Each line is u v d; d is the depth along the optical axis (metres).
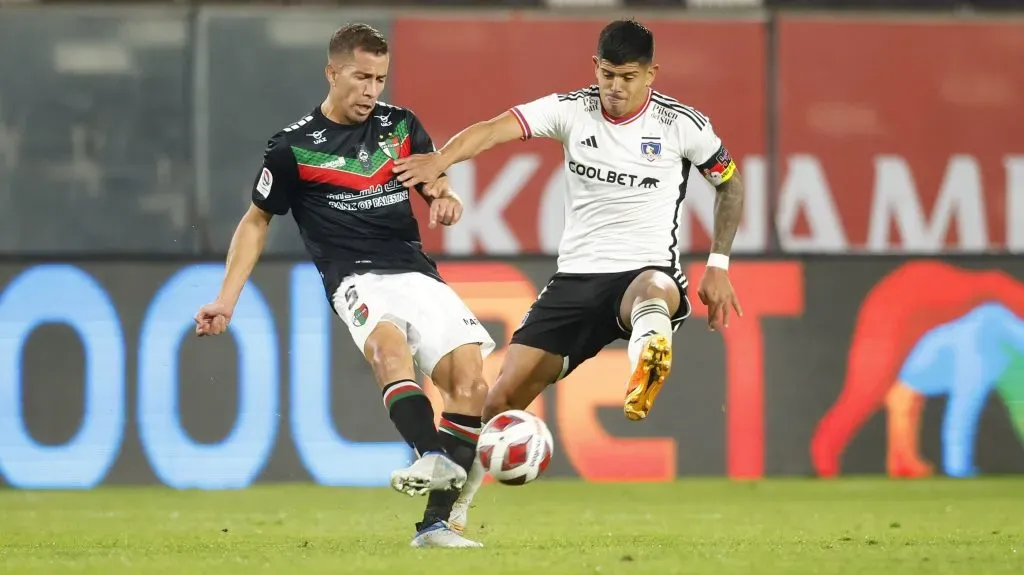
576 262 21.55
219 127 39.97
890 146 41.12
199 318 18.84
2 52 39.66
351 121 19.73
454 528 20.30
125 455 37.75
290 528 25.09
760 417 39.12
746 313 39.19
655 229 21.30
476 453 18.86
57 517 28.36
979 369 39.62
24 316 37.84
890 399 39.44
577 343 21.83
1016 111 41.28
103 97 39.84
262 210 19.64
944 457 39.50
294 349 38.16
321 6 40.59
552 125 21.17
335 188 19.56
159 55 39.97
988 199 41.28
